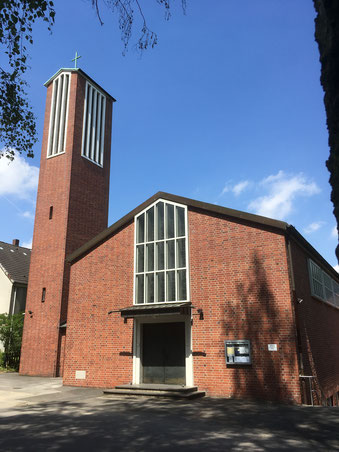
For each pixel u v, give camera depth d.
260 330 13.10
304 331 13.76
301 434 7.85
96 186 25.66
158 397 13.04
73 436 7.74
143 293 15.91
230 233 14.62
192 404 11.73
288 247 13.73
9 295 29.00
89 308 16.98
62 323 21.19
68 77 26.97
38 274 23.00
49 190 24.44
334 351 18.14
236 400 12.52
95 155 26.33
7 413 10.59
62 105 26.12
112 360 15.77
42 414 10.30
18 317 25.98
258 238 14.00
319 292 17.06
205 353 13.89
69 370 16.61
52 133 26.16
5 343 25.55
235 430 8.24
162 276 15.76
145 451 6.64
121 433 7.97
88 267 17.61
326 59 16.59
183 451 6.64
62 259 22.16
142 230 16.86
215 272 14.50
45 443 7.20
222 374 13.38
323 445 6.99
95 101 27.36
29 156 11.04
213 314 14.12
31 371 21.30
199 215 15.51
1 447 6.92
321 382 14.63
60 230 22.88
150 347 15.40
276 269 13.38
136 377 15.06
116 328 16.09
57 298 21.62
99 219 25.30
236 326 13.57
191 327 14.43
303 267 15.44
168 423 8.95
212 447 6.89
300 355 12.59
